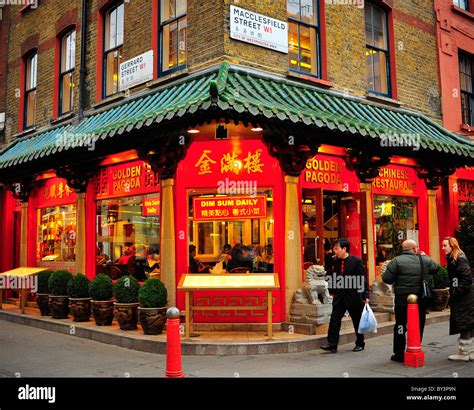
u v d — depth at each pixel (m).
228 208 9.72
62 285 11.38
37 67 14.98
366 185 11.20
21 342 9.56
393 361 7.54
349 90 11.49
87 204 12.15
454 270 7.54
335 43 11.38
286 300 9.45
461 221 13.28
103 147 10.57
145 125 8.38
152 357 8.12
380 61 12.62
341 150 10.87
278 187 9.62
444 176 12.68
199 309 8.98
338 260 8.41
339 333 8.64
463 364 7.29
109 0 12.45
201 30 9.86
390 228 12.01
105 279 10.41
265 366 7.28
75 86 13.36
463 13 14.70
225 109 7.54
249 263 9.66
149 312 9.00
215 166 9.74
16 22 16.17
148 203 10.59
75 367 7.47
